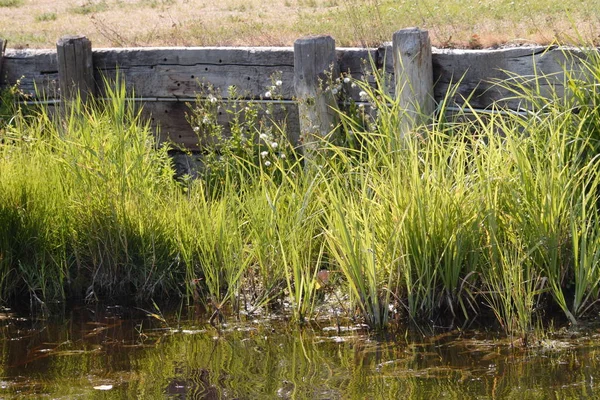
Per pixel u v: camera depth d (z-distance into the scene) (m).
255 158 7.90
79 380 4.88
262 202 6.50
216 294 6.25
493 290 5.77
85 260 6.71
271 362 5.09
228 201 6.84
